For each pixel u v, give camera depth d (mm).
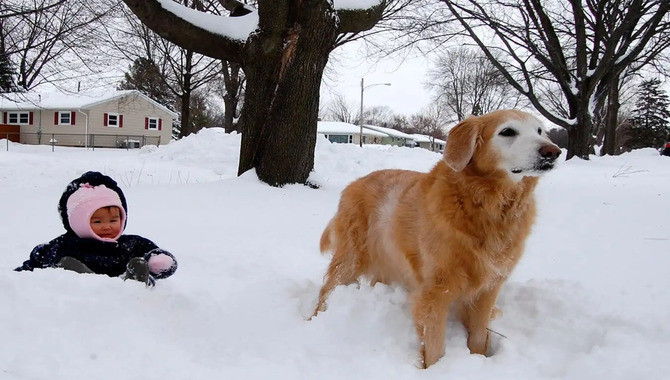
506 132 3162
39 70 27766
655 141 54812
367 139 69688
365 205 4059
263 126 9664
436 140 75625
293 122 9508
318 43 9398
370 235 3986
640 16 19328
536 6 19672
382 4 10211
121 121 45031
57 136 43219
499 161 3131
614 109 31734
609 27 20531
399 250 3605
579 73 19578
